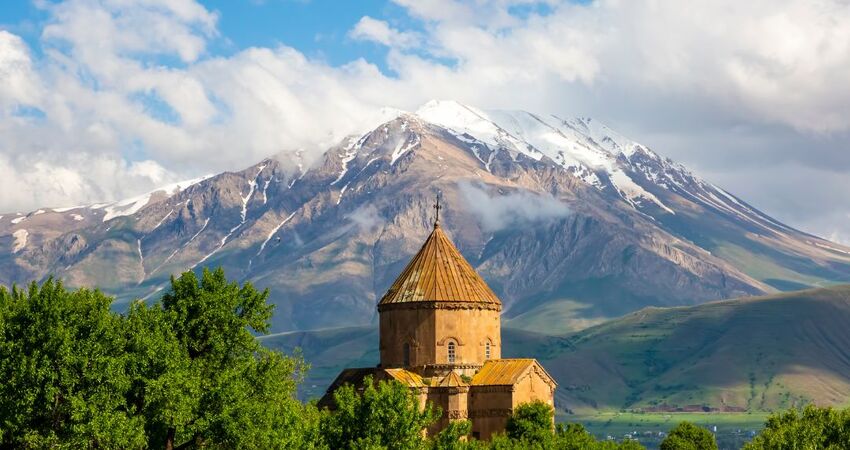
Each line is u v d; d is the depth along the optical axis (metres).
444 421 161.62
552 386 168.12
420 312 166.50
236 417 108.25
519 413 160.00
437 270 169.62
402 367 167.00
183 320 114.62
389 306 168.62
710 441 196.38
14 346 101.88
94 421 99.12
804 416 147.62
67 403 102.44
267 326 120.75
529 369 164.38
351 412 116.38
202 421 107.50
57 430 103.06
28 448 101.19
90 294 113.50
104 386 102.94
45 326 103.38
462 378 164.62
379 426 115.81
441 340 165.62
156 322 112.06
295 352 125.38
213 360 116.00
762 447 135.12
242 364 116.19
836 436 136.62
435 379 164.12
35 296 106.88
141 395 107.50
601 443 161.12
